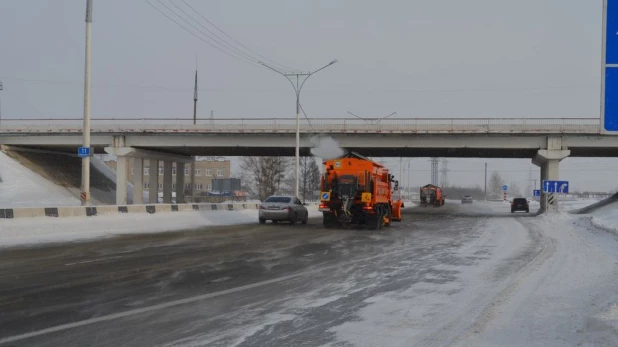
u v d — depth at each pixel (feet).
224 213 117.19
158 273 38.60
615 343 21.30
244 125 162.30
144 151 180.34
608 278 36.96
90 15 86.43
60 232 71.72
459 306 28.50
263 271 40.29
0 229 63.31
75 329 23.40
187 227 88.94
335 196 90.48
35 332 22.86
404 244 62.80
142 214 95.55
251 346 21.21
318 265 43.88
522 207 193.16
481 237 73.97
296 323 24.81
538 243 65.16
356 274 39.34
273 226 94.53
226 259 46.80
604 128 25.64
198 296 30.73
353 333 23.15
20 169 174.19
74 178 200.44
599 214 130.00
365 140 161.07
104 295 30.68
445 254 52.65
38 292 31.35
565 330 23.41
